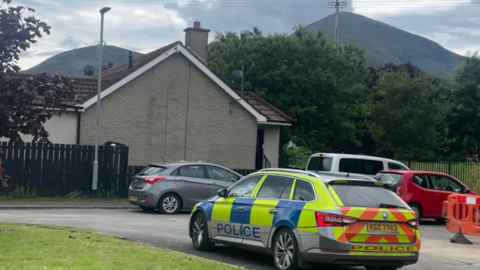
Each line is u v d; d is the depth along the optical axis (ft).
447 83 154.20
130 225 50.21
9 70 36.60
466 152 147.33
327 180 31.83
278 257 32.40
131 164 82.43
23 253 30.58
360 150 159.02
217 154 87.86
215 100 87.61
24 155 69.67
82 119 79.05
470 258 40.63
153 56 84.02
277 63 111.45
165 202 60.64
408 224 31.58
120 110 81.51
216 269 29.45
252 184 36.32
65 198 71.36
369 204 31.32
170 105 84.74
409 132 140.46
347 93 114.42
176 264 29.78
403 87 140.67
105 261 29.19
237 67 114.01
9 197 68.64
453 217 49.67
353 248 29.84
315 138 117.80
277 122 91.97
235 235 35.81
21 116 36.37
